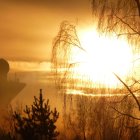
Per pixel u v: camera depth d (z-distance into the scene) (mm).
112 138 19625
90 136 20891
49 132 24219
